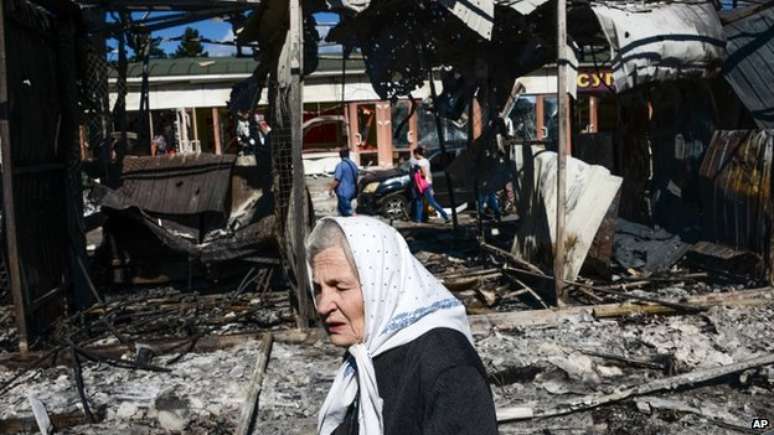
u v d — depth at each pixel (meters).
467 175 10.30
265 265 8.31
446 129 20.47
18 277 5.89
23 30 6.43
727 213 8.07
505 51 9.52
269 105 9.37
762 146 7.44
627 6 8.05
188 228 8.91
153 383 5.11
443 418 1.47
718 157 8.27
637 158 10.55
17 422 4.54
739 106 8.60
